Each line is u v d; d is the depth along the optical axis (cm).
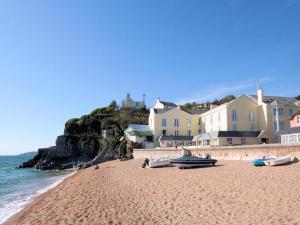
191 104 12262
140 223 1271
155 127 7562
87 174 4188
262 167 2809
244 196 1591
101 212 1555
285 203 1363
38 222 1509
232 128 6156
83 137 9712
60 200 2150
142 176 3061
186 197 1709
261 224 1100
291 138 4516
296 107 6122
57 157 9450
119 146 8412
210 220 1211
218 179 2277
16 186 3969
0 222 1697
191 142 7269
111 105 13000
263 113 6134
